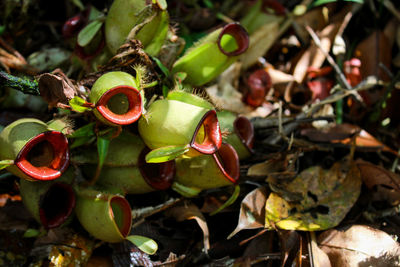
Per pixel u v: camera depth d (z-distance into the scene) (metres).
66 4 0.78
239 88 0.74
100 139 0.59
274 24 0.75
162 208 0.61
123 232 0.59
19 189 0.61
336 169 0.64
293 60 0.75
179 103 0.57
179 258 0.60
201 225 0.60
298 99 0.74
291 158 0.65
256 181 0.64
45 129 0.57
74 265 0.59
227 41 0.62
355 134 0.65
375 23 0.77
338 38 0.76
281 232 0.60
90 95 0.56
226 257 0.60
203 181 0.61
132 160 0.60
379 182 0.64
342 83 0.72
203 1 0.82
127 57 0.60
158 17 0.60
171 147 0.56
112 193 0.59
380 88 0.73
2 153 0.56
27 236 0.60
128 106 0.58
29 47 0.74
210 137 0.57
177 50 0.63
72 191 0.59
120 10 0.60
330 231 0.61
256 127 0.67
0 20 0.69
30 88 0.58
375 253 0.59
